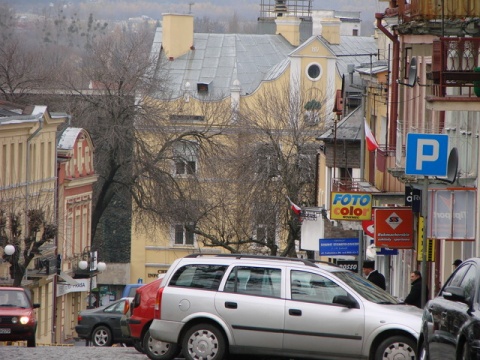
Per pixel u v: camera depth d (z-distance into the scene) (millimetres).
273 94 139625
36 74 156000
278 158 119375
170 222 130000
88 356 49125
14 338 64750
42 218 104312
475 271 30938
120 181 132375
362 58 169875
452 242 60406
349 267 80062
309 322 40656
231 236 123750
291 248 114438
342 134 98625
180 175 136125
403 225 59562
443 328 31609
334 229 94938
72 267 131625
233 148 130250
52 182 126562
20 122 114438
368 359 40125
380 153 68312
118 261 159625
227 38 177750
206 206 127250
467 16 50406
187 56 174000
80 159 137125
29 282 112188
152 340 46812
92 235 137875
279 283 41281
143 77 138000
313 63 165125
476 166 54750
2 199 107938
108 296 160000
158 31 178125
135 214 133750
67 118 132875
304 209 97188
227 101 162500
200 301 41719
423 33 52281
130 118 134000
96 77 135000
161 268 159500
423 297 44938
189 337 41844
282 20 181250
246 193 119312
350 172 100188
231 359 44375
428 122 63156
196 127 155125
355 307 40469
